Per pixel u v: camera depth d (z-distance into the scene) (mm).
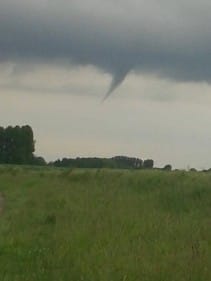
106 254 18172
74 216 26781
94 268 16578
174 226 23094
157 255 18031
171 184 37406
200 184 35094
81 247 19547
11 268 17766
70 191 40438
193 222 24391
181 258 17547
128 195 35094
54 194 39312
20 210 32469
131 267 16547
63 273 16531
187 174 39531
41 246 20734
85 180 49031
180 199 32250
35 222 26812
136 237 21000
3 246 20859
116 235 21156
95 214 26719
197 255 17500
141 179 40656
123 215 25953
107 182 43688
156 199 32750
